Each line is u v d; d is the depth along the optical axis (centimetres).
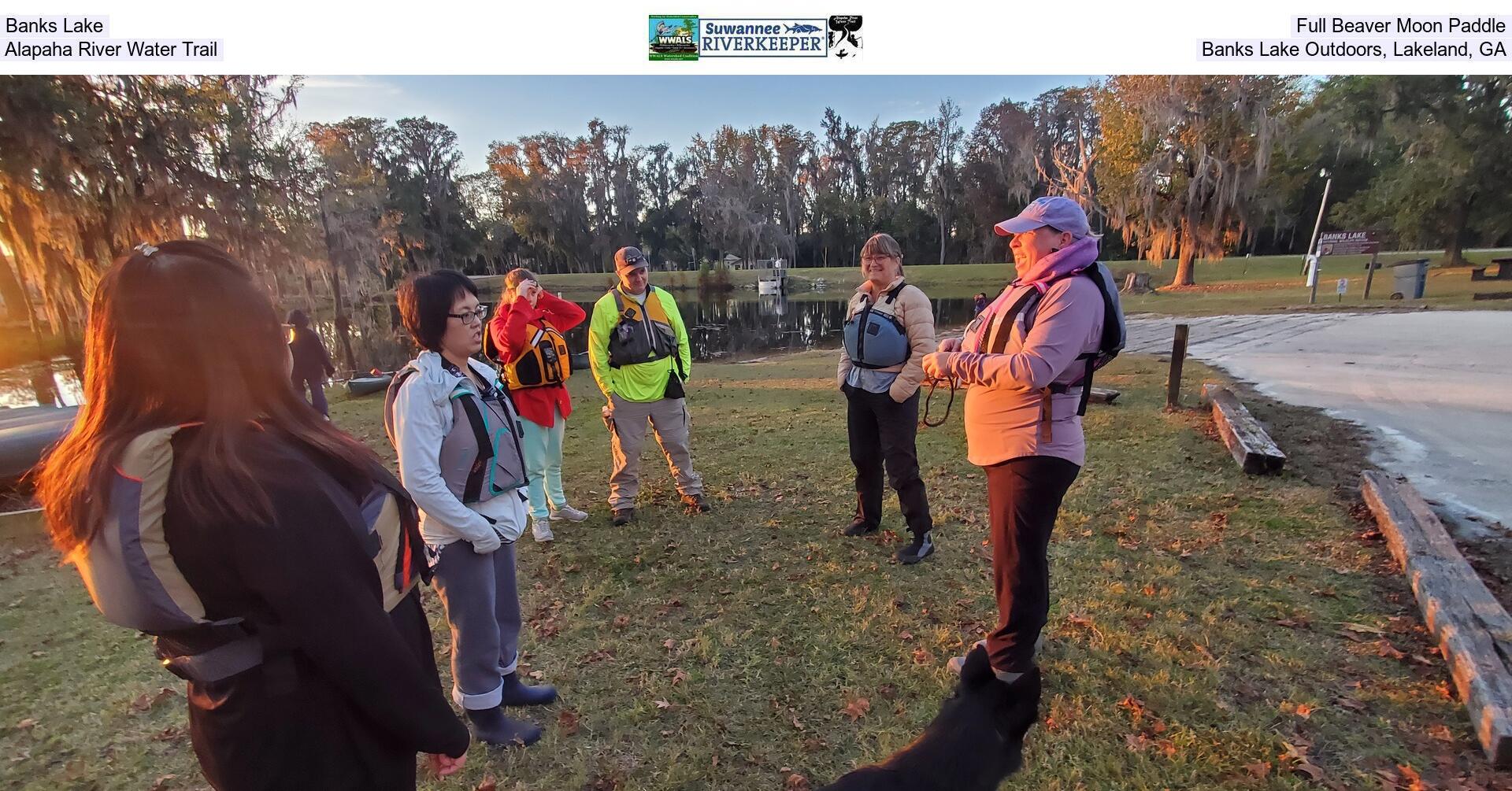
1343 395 722
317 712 114
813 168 7850
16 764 257
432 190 6338
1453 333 1124
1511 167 2555
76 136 1487
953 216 6962
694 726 267
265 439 107
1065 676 280
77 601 396
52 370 1739
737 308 4059
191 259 106
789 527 459
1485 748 226
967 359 247
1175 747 239
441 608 381
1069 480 241
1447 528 390
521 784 240
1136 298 2594
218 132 1969
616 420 467
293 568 103
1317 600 325
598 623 346
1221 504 447
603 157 7400
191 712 117
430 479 214
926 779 150
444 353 234
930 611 341
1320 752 234
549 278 6762
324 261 2608
